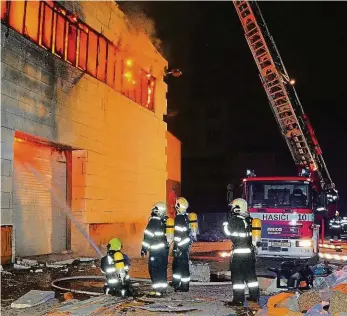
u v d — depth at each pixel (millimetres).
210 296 7781
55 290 8258
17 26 11797
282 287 9039
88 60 15273
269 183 12133
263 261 13398
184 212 8453
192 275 9594
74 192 14625
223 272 11141
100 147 15578
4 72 11055
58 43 13648
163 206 7980
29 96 12000
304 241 11688
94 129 15211
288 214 11836
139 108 18859
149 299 7375
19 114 11570
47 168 13703
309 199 11867
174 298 7551
